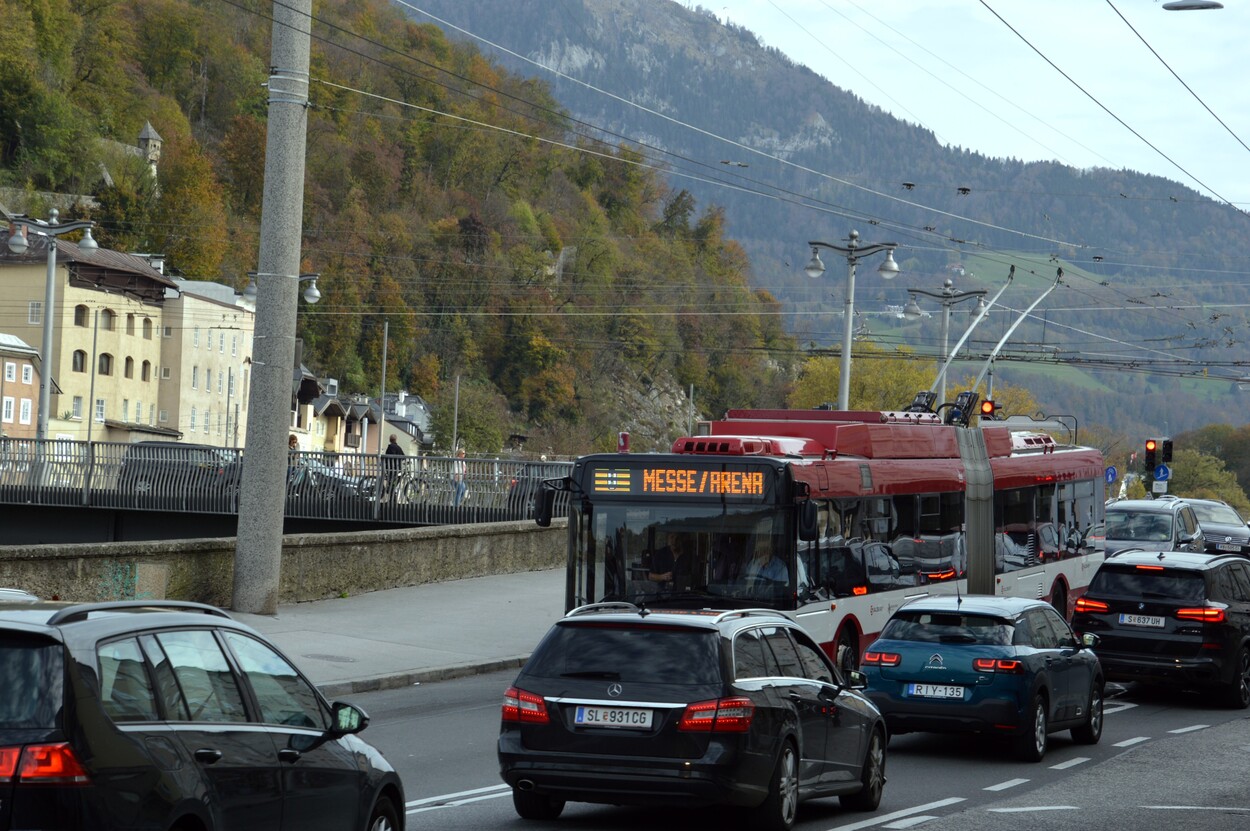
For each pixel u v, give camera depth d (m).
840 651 28.58
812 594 26.86
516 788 16.27
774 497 25.98
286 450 36.81
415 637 35.50
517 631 37.59
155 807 9.34
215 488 61.44
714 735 15.60
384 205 184.88
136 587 34.00
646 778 15.60
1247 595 33.09
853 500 29.30
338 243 178.00
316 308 175.88
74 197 172.62
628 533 26.25
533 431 187.00
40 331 147.12
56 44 181.12
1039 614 24.92
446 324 185.62
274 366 36.16
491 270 186.88
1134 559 32.19
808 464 27.20
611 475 26.44
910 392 157.50
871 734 18.86
